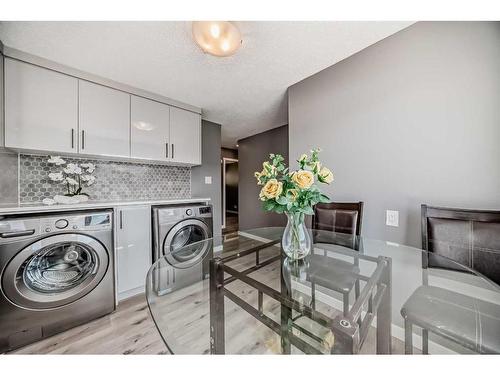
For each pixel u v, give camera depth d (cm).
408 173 140
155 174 273
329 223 166
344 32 141
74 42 147
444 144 126
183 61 171
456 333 76
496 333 75
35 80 163
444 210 114
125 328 150
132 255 194
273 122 346
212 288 116
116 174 238
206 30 121
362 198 164
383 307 102
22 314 133
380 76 152
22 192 181
